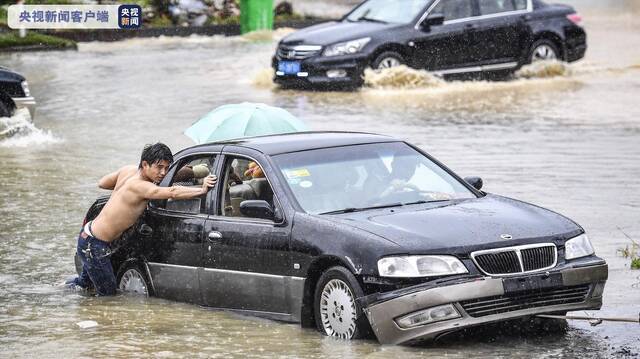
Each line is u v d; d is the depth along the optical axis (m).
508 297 21.03
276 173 23.88
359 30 64.19
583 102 58.12
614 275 26.33
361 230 21.81
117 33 96.75
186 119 54.47
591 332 22.09
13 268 29.67
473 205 23.48
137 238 26.56
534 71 67.69
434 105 57.50
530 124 51.16
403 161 24.92
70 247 31.88
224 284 24.28
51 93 64.94
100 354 20.88
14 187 40.31
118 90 65.56
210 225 24.69
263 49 87.75
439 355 20.38
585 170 40.19
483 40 65.88
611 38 90.94
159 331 22.69
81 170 43.22
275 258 23.03
